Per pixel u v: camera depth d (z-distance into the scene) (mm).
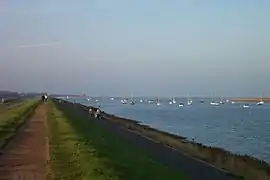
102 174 16984
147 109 171500
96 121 51594
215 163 21188
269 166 20922
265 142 52812
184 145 31594
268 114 134375
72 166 18906
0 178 16438
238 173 18234
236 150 44594
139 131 44719
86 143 28016
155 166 19594
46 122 47531
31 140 29625
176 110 165500
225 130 70000
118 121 59438
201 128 73750
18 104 106688
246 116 119562
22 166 19016
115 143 29453
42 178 16453
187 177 16938
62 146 26250
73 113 67000
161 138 37625
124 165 19750
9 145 26594
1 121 44781
